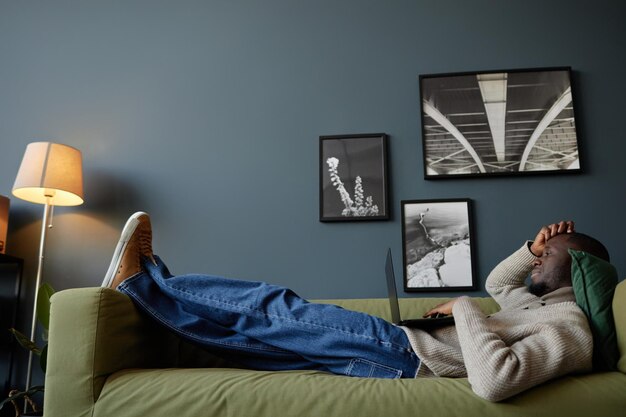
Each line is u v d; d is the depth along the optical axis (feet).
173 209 8.45
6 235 8.48
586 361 3.82
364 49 8.77
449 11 8.77
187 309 4.87
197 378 4.02
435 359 4.32
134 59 9.12
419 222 7.98
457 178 8.07
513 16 8.64
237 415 3.70
